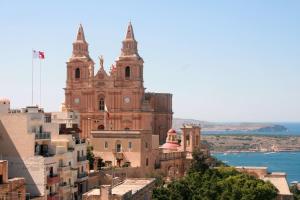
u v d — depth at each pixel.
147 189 122.25
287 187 186.50
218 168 174.75
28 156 123.81
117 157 179.00
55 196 127.00
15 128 124.94
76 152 145.62
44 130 134.75
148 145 182.88
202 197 138.12
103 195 99.69
